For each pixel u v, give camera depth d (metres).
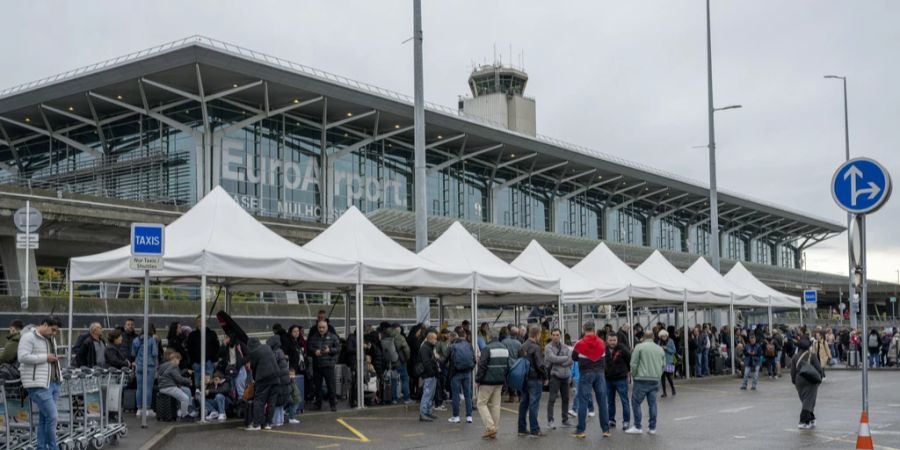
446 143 70.81
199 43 48.50
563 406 16.48
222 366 17.00
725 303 33.47
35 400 11.23
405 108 61.41
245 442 14.31
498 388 15.16
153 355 17.33
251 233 18.02
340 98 57.56
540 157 77.62
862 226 11.41
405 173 68.94
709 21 39.31
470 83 101.50
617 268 28.86
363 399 19.50
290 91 55.44
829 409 20.67
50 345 11.55
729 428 16.52
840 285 113.44
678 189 94.19
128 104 55.78
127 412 17.67
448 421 17.38
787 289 98.31
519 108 98.75
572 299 26.80
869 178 11.20
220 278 19.89
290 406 16.81
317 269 18.00
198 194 53.88
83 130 61.38
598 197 91.81
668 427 16.73
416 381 21.34
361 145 63.88
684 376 32.25
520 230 69.00
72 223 42.31
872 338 42.66
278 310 43.31
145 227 14.84
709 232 111.44
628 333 27.08
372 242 20.58
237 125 55.81
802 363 16.42
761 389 27.16
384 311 49.75
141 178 56.66
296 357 18.03
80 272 17.58
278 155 58.75
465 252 22.83
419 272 19.97
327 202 61.44
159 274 16.55
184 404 16.16
